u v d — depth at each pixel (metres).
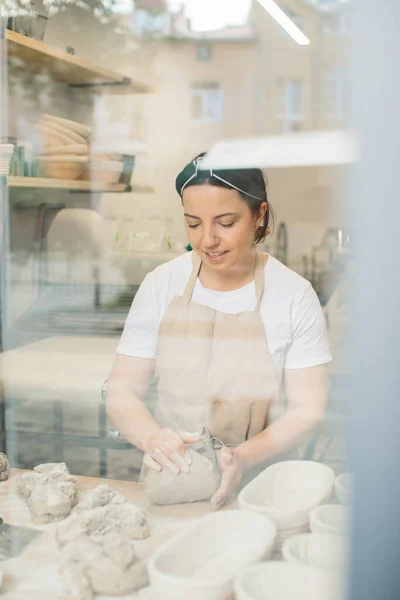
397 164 0.67
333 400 0.84
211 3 0.94
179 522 0.91
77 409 1.20
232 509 0.92
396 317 0.69
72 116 1.35
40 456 1.14
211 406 1.11
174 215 1.31
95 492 0.98
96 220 1.32
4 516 0.96
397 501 0.72
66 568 0.82
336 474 0.82
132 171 1.28
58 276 1.31
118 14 1.23
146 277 1.25
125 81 1.25
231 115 0.96
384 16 0.65
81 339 1.28
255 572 0.80
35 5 1.37
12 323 1.32
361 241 0.69
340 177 0.73
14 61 1.41
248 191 0.96
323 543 0.80
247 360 1.09
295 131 0.85
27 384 1.24
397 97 0.66
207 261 1.12
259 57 0.89
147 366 1.22
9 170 1.35
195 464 0.98
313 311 1.01
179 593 0.78
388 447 0.71
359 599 0.75
